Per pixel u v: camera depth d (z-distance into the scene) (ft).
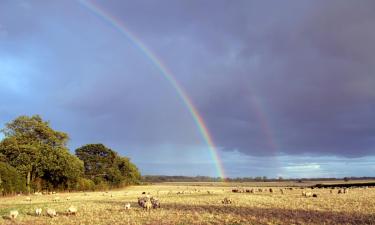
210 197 232.53
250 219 115.24
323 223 104.78
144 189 457.27
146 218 120.26
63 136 357.00
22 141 332.80
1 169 284.00
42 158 330.54
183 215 127.13
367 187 363.35
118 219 118.83
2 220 119.85
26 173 325.62
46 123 353.92
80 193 341.21
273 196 232.94
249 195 249.55
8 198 253.44
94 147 509.35
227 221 111.04
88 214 134.62
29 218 124.47
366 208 146.51
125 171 567.18
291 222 108.47
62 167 345.31
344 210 139.64
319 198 204.95
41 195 299.99
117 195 291.79
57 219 120.88
